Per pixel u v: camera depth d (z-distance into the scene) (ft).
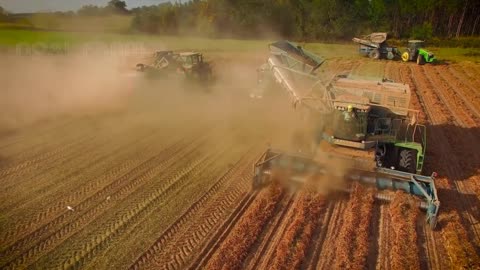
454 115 62.28
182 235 28.84
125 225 29.81
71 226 29.48
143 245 27.53
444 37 193.26
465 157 44.60
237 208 32.71
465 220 32.19
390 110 38.32
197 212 31.94
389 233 29.86
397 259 26.63
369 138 35.73
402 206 32.22
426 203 32.01
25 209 31.45
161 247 27.40
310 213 31.68
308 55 54.19
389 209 32.76
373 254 27.55
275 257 26.55
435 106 67.05
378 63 121.08
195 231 29.35
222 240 28.37
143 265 25.58
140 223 30.14
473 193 36.45
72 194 34.19
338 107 34.94
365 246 27.89
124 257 26.25
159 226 29.84
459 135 52.16
